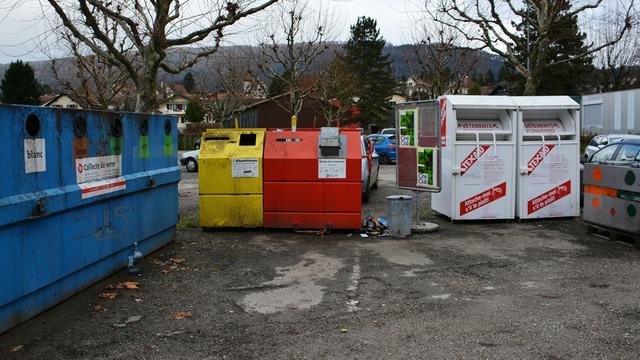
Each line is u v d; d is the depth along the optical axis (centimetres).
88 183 553
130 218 656
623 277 620
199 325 474
